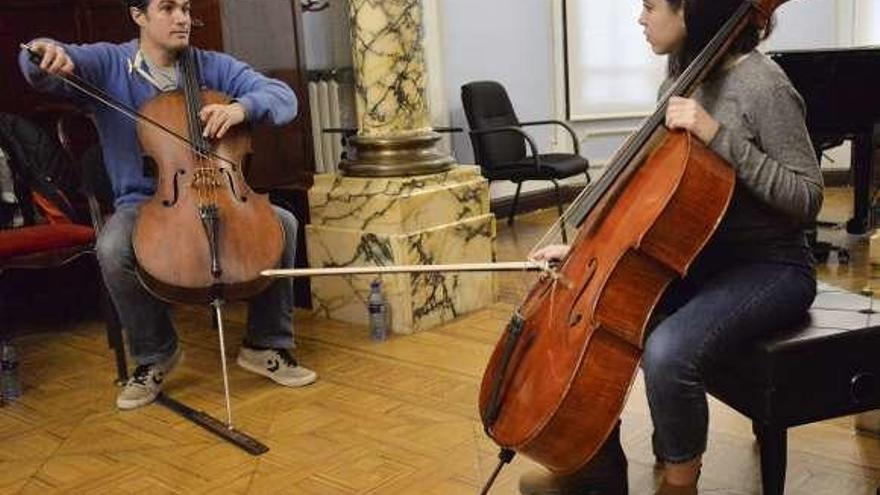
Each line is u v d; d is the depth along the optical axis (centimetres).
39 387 306
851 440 230
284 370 296
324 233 371
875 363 183
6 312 392
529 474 211
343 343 340
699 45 183
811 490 204
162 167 260
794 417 179
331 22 472
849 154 656
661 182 171
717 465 219
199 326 372
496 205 592
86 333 373
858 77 415
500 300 391
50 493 224
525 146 549
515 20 590
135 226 256
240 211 262
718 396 194
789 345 175
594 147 648
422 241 352
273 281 288
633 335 168
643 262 168
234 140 270
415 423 257
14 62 368
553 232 217
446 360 314
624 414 255
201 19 361
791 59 416
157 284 252
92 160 318
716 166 171
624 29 641
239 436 251
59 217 334
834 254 445
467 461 229
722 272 188
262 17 380
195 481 227
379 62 363
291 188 386
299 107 396
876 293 232
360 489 217
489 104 525
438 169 369
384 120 366
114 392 297
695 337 171
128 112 267
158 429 263
